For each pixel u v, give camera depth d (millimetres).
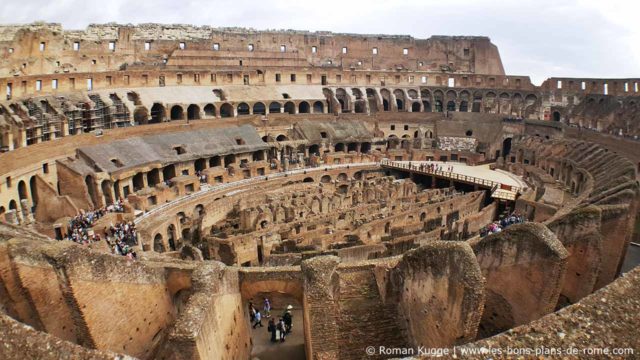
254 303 29844
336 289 21844
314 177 70250
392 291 23859
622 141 59094
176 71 78938
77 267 18484
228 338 20547
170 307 23953
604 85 81625
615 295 12828
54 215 47125
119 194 54188
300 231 42719
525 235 21406
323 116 86250
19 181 46219
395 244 35000
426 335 20812
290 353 24672
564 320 11930
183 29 88812
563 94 87062
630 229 27188
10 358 11289
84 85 68000
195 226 51094
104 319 19719
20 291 21328
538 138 74812
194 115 80750
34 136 53469
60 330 22031
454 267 18406
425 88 99375
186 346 15844
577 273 24203
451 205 52531
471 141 84000
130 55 84062
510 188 58250
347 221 45656
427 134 91125
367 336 22484
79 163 52531
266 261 32531
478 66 107562
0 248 20719
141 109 71688
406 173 73688
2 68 69125
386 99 99250
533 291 21266
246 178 65188
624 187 29172
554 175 65875
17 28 71188
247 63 91750
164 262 24750
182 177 57156
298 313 29000
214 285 19219
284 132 82188
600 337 11445
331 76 94875
